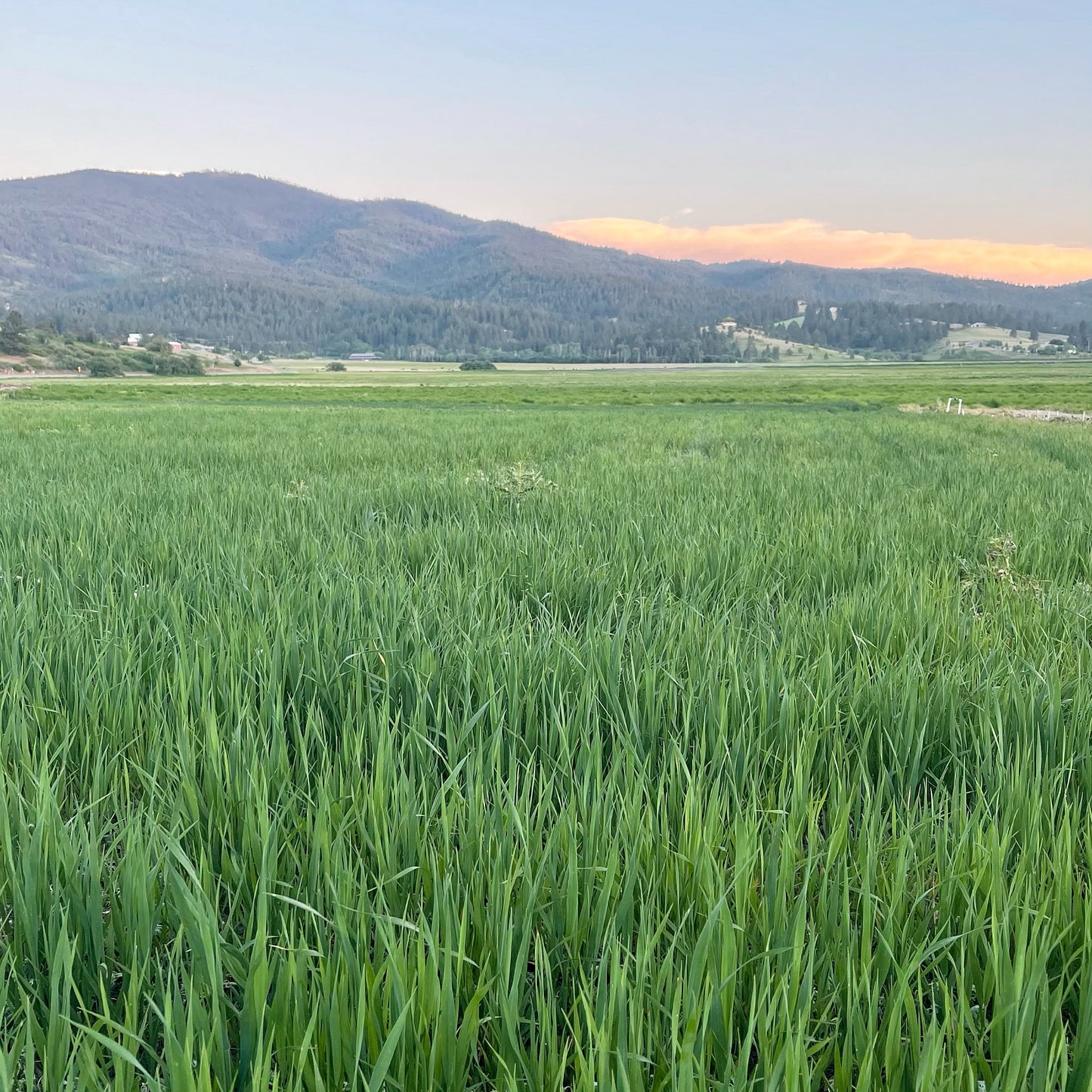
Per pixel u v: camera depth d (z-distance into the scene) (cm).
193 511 880
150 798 292
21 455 1551
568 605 565
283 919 217
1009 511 945
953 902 241
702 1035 180
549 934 232
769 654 424
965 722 371
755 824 259
